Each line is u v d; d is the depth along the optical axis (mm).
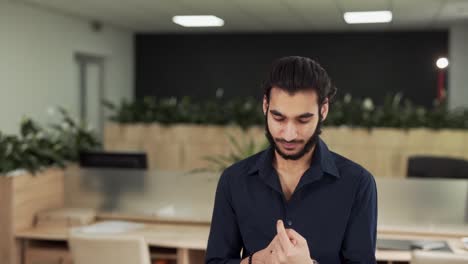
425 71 9812
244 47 10414
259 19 8602
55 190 4008
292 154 1321
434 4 7059
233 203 1487
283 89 1271
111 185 3969
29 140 4008
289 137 1285
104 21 9047
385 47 9945
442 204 3541
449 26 9344
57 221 3791
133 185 3936
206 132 6820
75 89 8727
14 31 7277
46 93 7969
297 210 1426
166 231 3658
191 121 6875
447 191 3535
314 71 1285
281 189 1431
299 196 1427
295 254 1266
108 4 7430
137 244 3055
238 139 6727
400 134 6535
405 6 7211
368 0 6777
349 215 1420
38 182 3840
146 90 10695
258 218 1453
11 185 3633
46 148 4016
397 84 9938
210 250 1521
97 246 3092
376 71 10000
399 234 3568
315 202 1423
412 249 3217
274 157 1465
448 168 4652
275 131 1308
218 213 1521
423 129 6516
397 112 6723
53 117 8086
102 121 9547
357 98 10078
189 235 3559
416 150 6535
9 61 7203
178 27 9719
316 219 1422
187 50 10586
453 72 9539
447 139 6480
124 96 10266
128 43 10375
